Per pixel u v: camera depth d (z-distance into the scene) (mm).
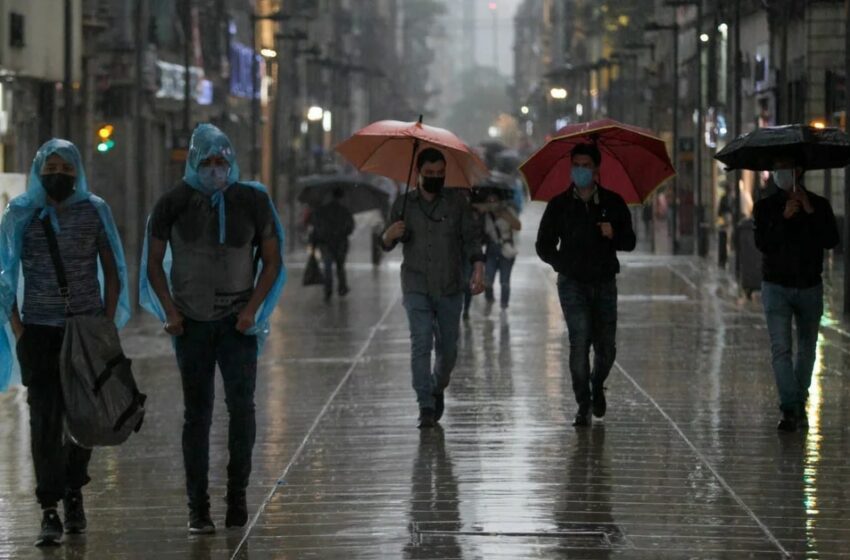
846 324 52094
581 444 27969
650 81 176875
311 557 19766
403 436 29078
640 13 188000
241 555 19953
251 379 21234
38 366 20500
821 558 19672
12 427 31828
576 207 29562
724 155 29594
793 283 29219
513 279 77250
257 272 21500
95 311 20703
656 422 30547
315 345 48031
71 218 20547
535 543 20406
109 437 20188
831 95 100188
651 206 117688
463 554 19797
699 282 75875
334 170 88688
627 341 46969
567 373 38812
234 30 165875
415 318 30156
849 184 55406
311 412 32594
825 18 103500
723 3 121750
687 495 23500
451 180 31188
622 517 21984
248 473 21469
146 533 21359
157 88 121688
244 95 172000
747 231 64688
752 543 20438
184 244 20922
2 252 20406
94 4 105812
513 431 29531
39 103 95312
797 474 25156
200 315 20875
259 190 21109
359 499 23312
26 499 24188
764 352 43656
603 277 29719
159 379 40125
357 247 121125
